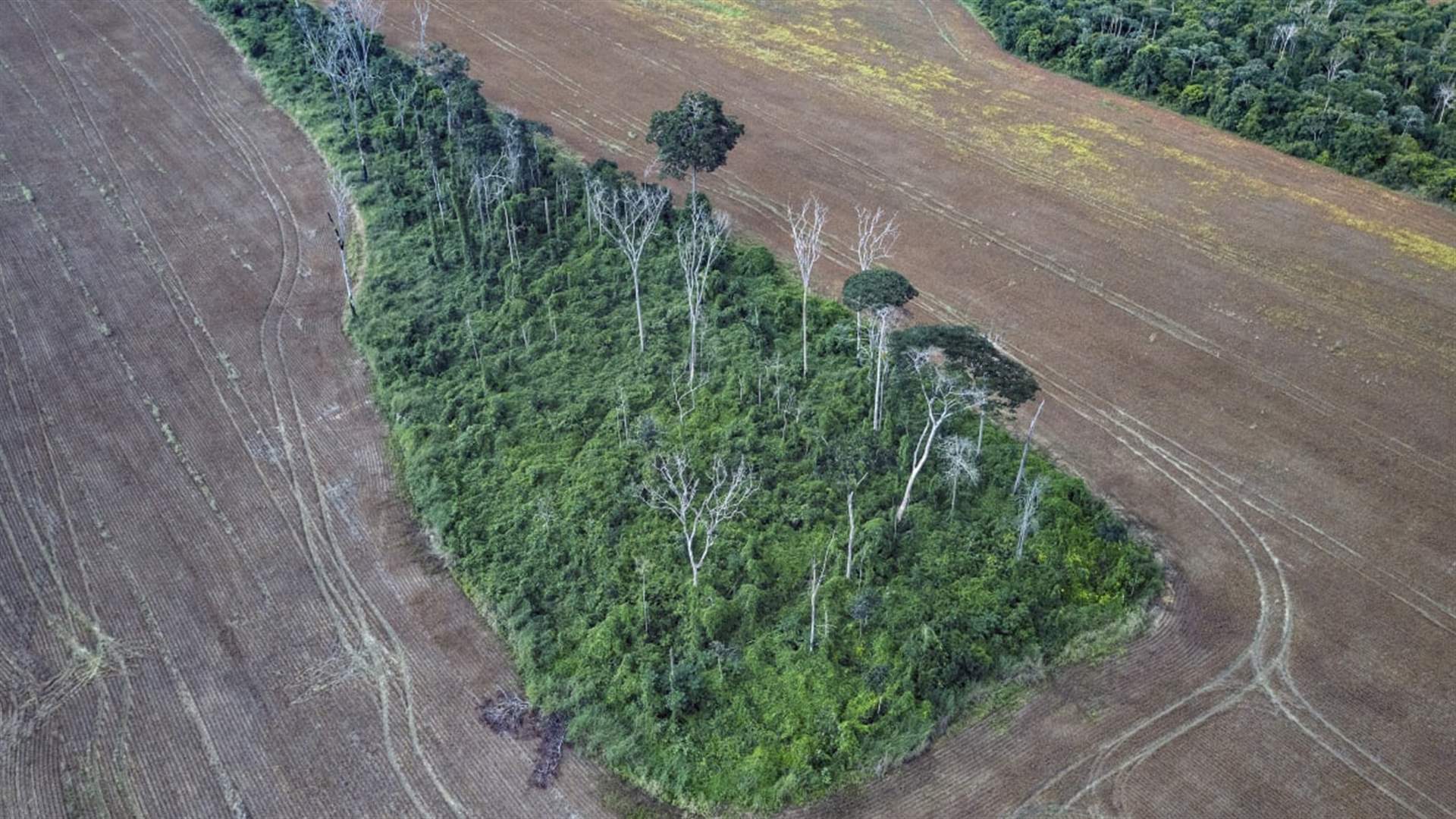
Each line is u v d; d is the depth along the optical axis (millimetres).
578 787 48531
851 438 62562
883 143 97500
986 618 52562
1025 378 54656
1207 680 52031
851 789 47656
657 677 50938
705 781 48000
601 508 59406
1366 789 47375
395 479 64500
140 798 47625
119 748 49719
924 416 62844
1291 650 53344
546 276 76312
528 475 61844
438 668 53719
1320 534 59469
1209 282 79188
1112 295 78000
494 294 75938
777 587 55188
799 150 96312
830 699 50125
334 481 64188
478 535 59688
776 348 70562
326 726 50875
